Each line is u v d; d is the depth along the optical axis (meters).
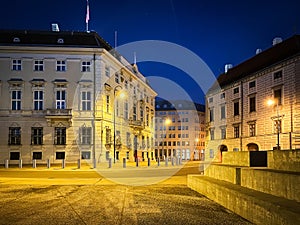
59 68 38.44
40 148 37.31
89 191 12.05
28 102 37.78
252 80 38.78
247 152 10.55
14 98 37.88
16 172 24.08
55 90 38.06
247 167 9.80
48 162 28.69
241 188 8.35
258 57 41.06
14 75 37.88
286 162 8.09
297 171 7.56
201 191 11.06
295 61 31.23
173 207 8.64
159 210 8.24
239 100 41.38
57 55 38.41
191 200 9.76
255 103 38.06
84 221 7.11
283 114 32.81
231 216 7.45
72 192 11.77
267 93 35.69
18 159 37.16
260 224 6.31
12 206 8.91
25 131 37.44
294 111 31.28
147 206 8.82
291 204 5.79
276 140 33.72
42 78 38.12
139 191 11.98
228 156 12.34
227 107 44.50
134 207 8.69
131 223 6.90
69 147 37.50
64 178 18.53
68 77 38.31
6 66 37.91
